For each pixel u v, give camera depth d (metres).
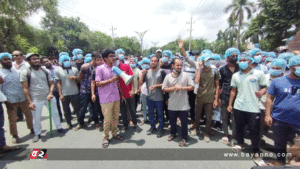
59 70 3.67
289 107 2.00
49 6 19.98
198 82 3.07
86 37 40.88
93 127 3.97
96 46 44.19
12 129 3.15
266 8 13.14
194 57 4.36
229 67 3.05
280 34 12.43
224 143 3.05
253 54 3.41
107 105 2.96
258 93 2.45
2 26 15.98
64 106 3.77
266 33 13.71
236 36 24.53
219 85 3.20
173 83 2.86
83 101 3.75
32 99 3.22
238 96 2.64
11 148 2.90
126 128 3.73
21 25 17.59
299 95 1.95
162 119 3.40
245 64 2.43
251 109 2.50
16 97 3.20
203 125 3.98
